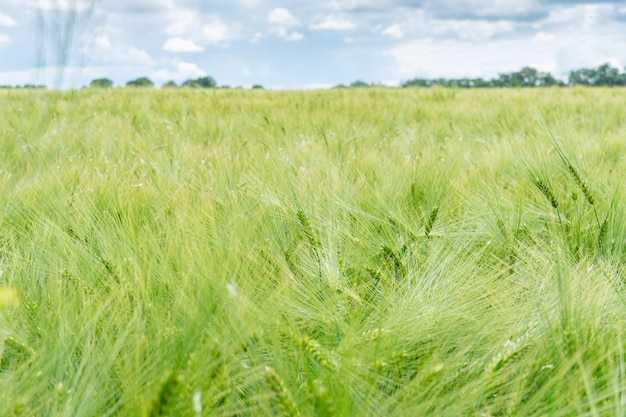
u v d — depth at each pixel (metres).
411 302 1.78
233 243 2.06
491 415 1.42
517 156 3.46
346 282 2.04
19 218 2.70
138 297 1.66
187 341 1.45
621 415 1.23
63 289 1.77
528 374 1.43
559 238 2.43
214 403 1.41
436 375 1.37
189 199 2.82
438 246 2.34
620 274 2.09
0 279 1.92
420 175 3.21
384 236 2.54
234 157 3.97
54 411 1.27
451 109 9.18
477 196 2.90
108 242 2.08
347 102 10.55
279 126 6.46
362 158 3.97
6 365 1.53
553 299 1.76
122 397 1.31
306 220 2.19
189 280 1.70
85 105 9.27
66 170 3.49
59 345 1.46
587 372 1.38
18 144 4.77
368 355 1.51
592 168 3.29
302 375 1.54
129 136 5.34
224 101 10.87
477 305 1.83
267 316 1.60
